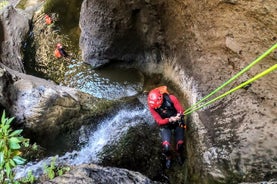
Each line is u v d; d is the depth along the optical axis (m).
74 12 10.37
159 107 5.18
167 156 5.19
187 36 5.87
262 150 4.18
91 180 3.78
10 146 3.04
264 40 4.15
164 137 5.26
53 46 9.45
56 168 4.16
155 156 5.36
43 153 5.27
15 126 5.49
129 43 7.59
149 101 5.22
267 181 3.83
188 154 5.18
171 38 6.48
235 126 4.64
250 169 4.12
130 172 4.14
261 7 3.91
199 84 5.62
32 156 5.08
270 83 4.23
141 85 7.40
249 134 4.42
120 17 7.22
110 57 8.00
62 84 8.12
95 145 5.63
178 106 5.24
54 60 8.94
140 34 7.25
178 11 5.88
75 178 3.81
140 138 5.61
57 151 5.51
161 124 5.23
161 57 7.15
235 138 4.52
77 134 5.80
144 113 6.28
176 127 5.32
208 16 5.02
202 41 5.41
